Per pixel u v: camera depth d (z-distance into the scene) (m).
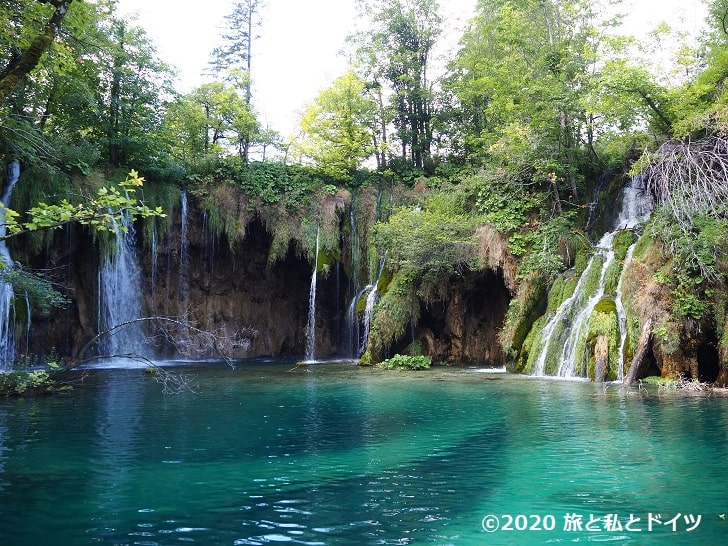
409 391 15.58
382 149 31.72
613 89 19.91
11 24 12.02
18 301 23.25
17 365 20.31
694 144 18.05
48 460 8.21
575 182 24.19
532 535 5.41
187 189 28.77
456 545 5.18
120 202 8.09
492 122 30.50
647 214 21.03
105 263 25.83
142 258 27.91
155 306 28.48
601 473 7.45
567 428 10.27
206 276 30.22
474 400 13.76
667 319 15.62
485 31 29.58
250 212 29.20
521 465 7.88
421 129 34.69
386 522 5.77
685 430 9.94
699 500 6.41
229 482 7.14
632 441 9.21
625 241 19.72
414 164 34.06
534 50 25.39
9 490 6.83
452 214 25.27
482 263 22.86
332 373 20.94
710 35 22.64
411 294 24.50
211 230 28.81
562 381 17.36
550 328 19.92
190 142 32.94
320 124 31.25
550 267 21.05
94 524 5.71
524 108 23.97
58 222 7.99
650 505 6.25
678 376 15.46
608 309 17.88
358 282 29.77
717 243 15.36
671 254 16.62
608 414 11.55
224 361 27.98
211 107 34.19
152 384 17.36
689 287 15.69
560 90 22.78
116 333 26.44
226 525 5.68
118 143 25.89
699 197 16.33
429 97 33.38
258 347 31.56
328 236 29.55
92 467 7.83
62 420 11.35
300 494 6.67
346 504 6.31
